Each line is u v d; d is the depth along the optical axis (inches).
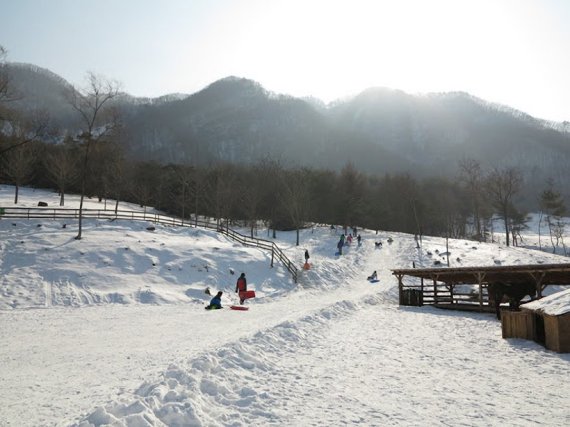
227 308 871.1
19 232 1312.7
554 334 488.7
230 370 352.2
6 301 881.5
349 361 429.7
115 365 388.8
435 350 493.7
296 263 1539.1
